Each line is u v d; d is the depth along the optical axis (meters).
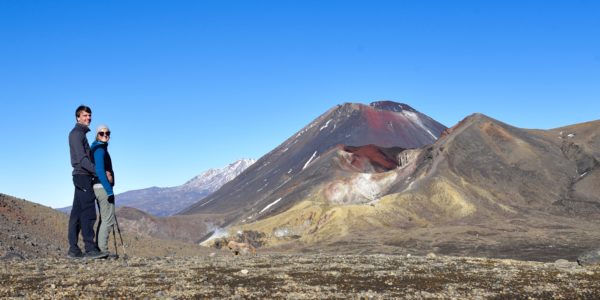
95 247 18.03
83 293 11.41
